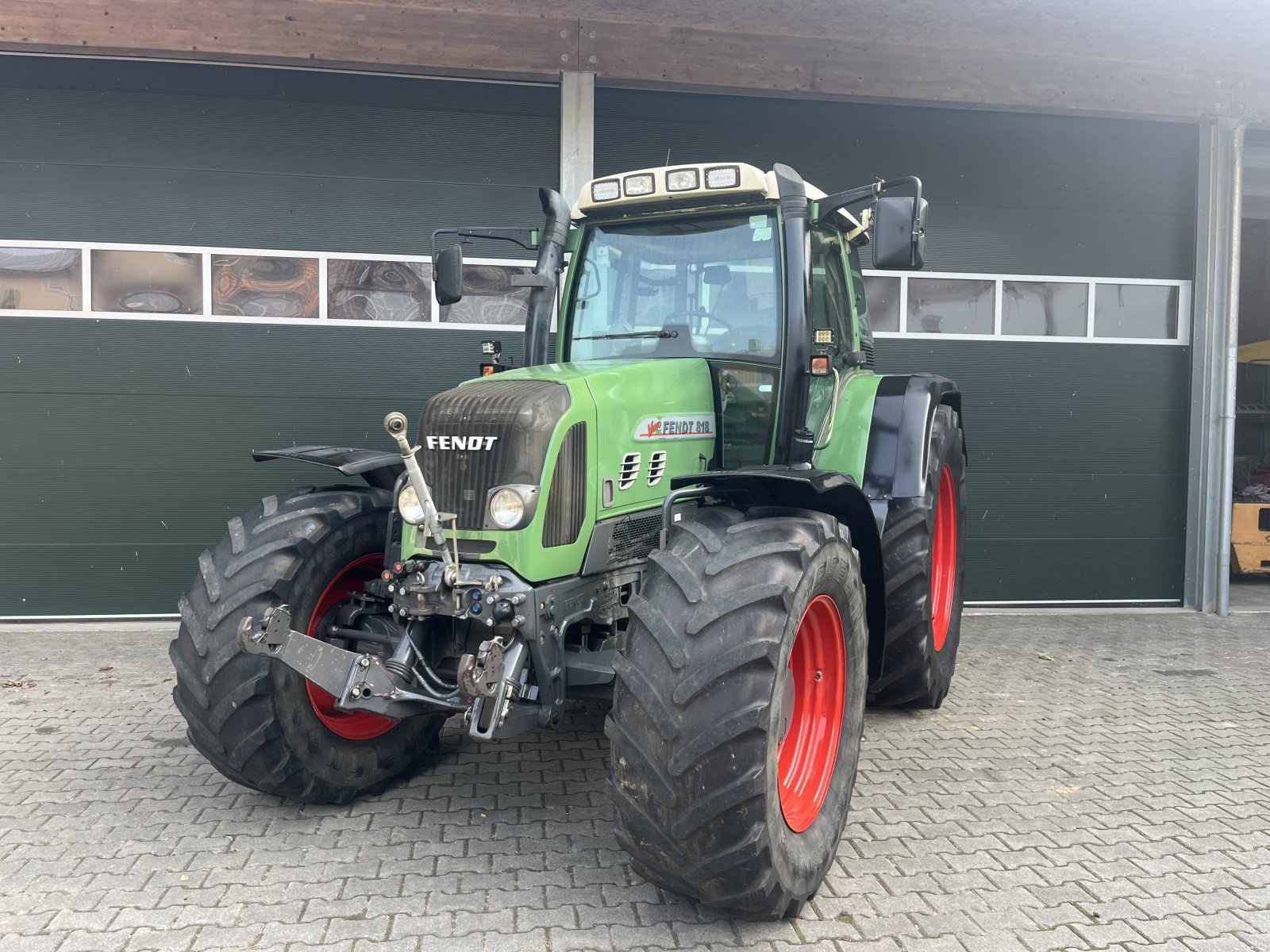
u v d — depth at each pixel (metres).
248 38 5.76
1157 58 6.55
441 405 2.89
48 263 5.78
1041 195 6.74
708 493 2.99
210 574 3.12
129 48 5.67
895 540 4.06
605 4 5.82
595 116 6.23
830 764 2.90
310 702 3.17
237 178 5.93
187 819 3.18
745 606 2.42
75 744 3.91
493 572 2.74
